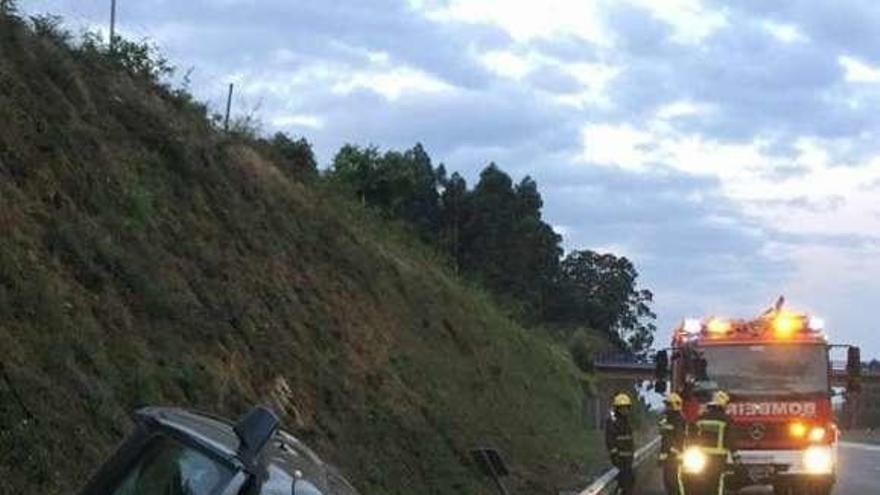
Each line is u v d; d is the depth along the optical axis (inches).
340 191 1117.1
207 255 569.0
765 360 819.4
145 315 454.3
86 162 490.6
